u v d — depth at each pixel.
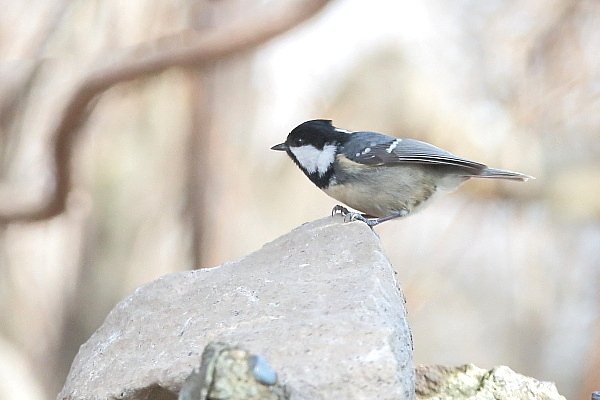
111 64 10.28
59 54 11.60
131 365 5.16
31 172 11.86
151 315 5.57
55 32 11.62
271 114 12.75
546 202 14.23
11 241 12.27
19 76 11.74
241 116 12.58
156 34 11.30
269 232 12.56
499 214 14.48
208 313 5.38
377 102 13.85
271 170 12.66
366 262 5.66
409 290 13.45
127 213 12.52
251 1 11.44
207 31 10.78
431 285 13.56
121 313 5.81
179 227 12.62
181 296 5.71
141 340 5.38
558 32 12.53
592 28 12.34
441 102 14.20
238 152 12.55
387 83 13.93
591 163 14.04
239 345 4.53
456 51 14.26
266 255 6.12
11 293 12.29
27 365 11.85
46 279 12.47
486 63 13.89
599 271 14.20
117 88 11.71
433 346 16.23
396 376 4.36
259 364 4.26
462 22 14.16
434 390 6.36
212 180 12.43
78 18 11.49
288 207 12.66
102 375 5.21
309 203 12.67
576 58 12.60
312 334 4.66
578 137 13.87
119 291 12.59
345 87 13.91
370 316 4.82
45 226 12.41
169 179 12.59
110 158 12.41
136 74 10.35
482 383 6.36
